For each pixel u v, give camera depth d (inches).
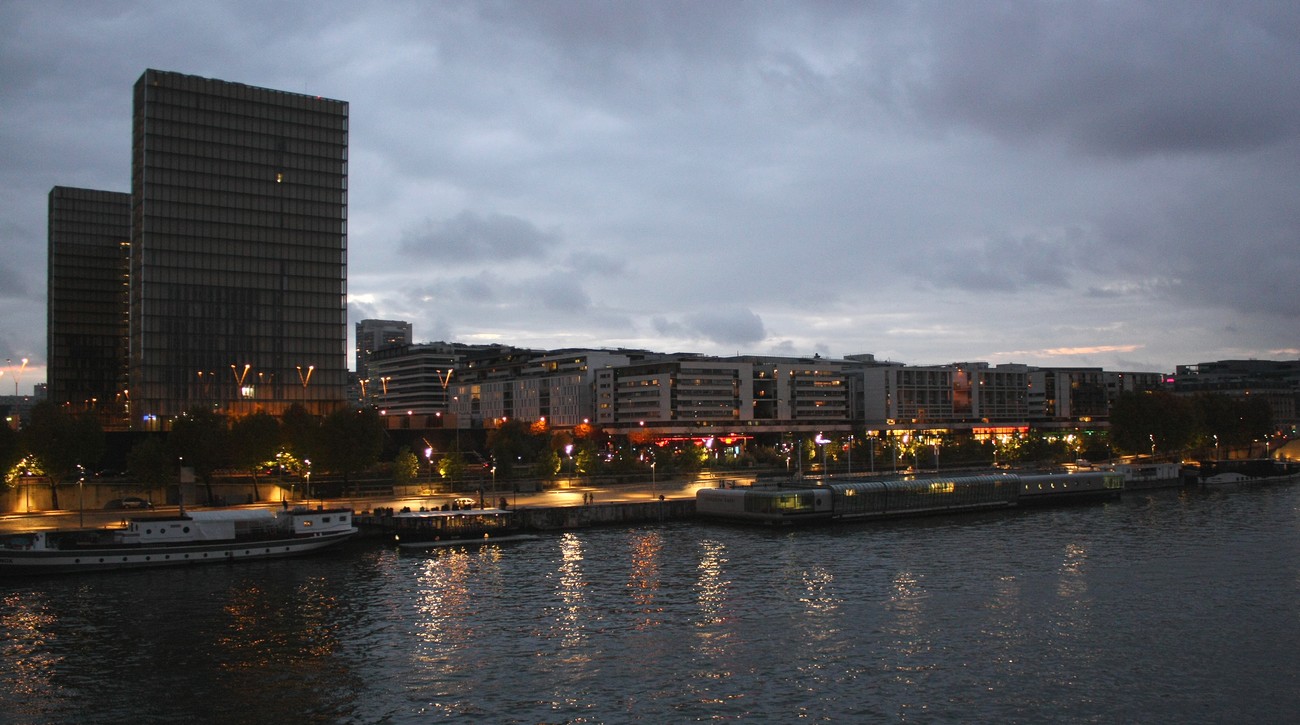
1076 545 5275.6
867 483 6771.7
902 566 4623.5
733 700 2696.9
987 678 2881.4
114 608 3745.1
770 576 4367.6
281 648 3206.2
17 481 5954.7
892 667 2982.3
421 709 2642.7
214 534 4756.4
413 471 7150.6
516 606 3769.7
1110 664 3011.8
